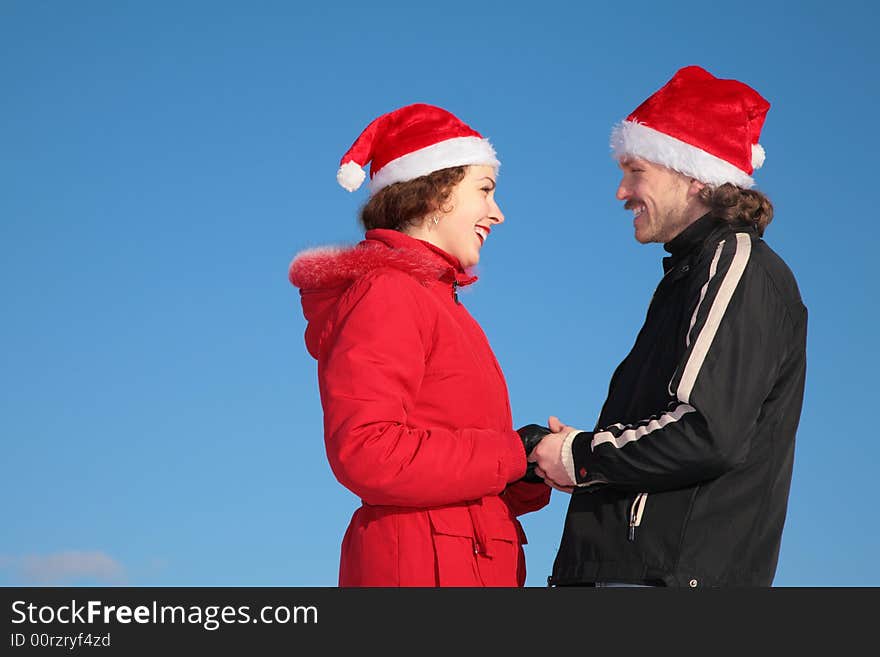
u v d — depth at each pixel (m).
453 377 2.27
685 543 2.12
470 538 2.21
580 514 2.28
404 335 2.19
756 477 2.21
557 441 2.26
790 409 2.29
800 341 2.30
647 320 2.41
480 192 2.48
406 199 2.44
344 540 2.34
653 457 2.11
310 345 2.43
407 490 2.11
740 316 2.14
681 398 2.09
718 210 2.34
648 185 2.46
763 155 2.51
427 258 2.31
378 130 2.51
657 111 2.46
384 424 2.10
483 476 2.16
